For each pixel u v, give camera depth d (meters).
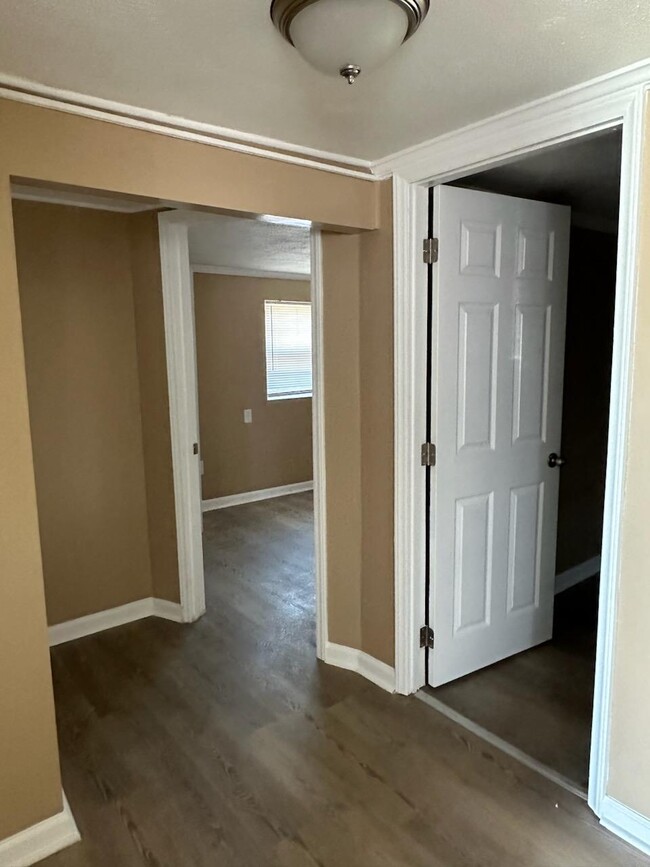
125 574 3.31
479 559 2.67
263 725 2.42
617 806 1.87
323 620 2.86
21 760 1.80
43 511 3.01
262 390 5.73
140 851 1.83
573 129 1.75
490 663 2.79
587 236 3.37
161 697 2.62
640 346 1.68
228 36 1.35
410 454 2.42
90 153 1.71
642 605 1.76
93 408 3.11
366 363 2.53
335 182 2.26
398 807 1.99
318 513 2.78
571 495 3.56
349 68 1.29
